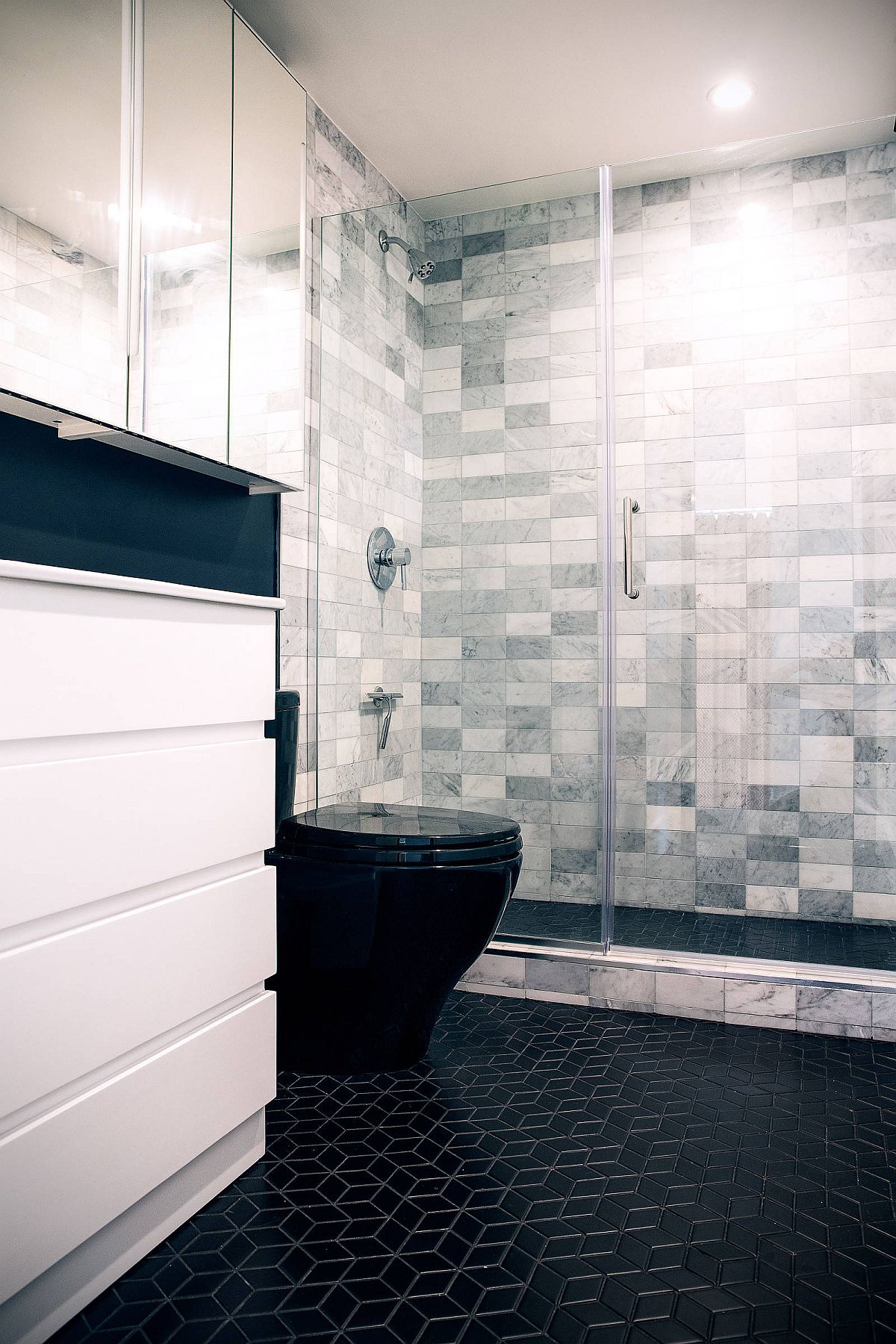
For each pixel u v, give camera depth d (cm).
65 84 132
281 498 224
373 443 247
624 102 255
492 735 240
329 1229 126
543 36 224
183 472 187
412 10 213
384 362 247
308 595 235
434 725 246
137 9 147
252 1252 121
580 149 280
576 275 236
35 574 98
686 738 232
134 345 146
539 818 235
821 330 223
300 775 229
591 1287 114
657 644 234
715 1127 158
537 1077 179
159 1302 111
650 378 234
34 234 126
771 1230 127
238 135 179
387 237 248
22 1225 96
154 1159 117
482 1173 142
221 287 171
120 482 170
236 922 135
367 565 245
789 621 227
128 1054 114
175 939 121
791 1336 106
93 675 108
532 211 239
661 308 233
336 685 239
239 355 176
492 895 173
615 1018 215
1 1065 93
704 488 231
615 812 236
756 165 227
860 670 222
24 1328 99
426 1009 181
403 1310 110
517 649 239
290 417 195
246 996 140
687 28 222
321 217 252
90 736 109
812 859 225
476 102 253
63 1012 102
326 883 172
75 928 106
